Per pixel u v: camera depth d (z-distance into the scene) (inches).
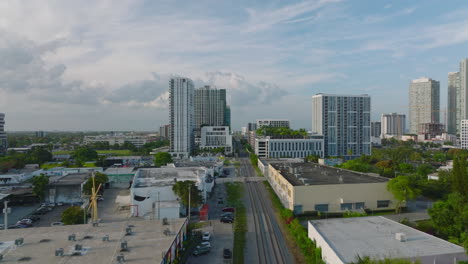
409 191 3508.9
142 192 3809.1
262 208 4067.4
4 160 6791.3
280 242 2807.6
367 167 6190.9
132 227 2664.9
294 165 5989.2
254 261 2395.4
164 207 3395.7
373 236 2330.2
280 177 4571.9
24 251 2094.0
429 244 2164.1
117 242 2281.0
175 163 7396.7
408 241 2225.6
